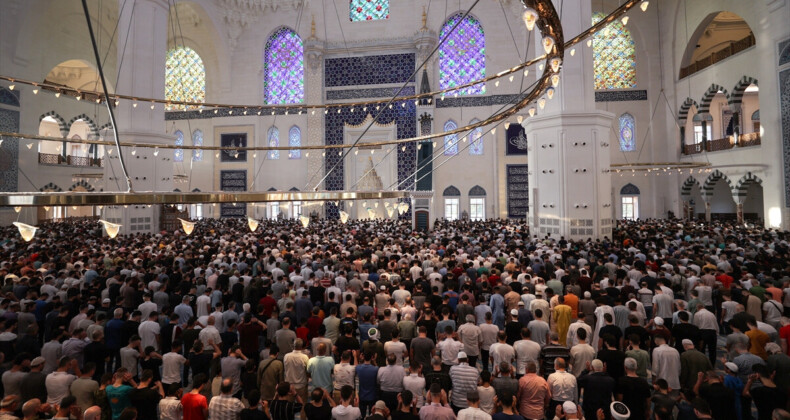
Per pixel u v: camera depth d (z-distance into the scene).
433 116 27.33
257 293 7.58
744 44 19.62
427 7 28.16
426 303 6.38
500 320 6.65
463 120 27.83
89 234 17.56
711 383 4.04
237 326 6.16
